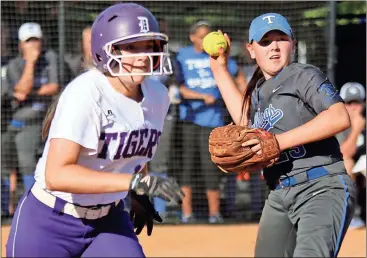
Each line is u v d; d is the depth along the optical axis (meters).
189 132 23.23
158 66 10.08
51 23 25.14
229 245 21.28
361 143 23.52
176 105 23.22
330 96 10.66
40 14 25.09
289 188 11.17
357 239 22.06
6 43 24.38
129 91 9.80
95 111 9.45
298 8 26.31
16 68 23.25
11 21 24.72
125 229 10.28
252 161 10.87
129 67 9.59
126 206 11.06
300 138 10.57
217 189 23.75
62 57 23.88
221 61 12.73
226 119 23.39
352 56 26.30
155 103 10.24
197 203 23.94
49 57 23.52
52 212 9.90
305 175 11.03
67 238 10.01
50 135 9.32
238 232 23.12
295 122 11.10
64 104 9.38
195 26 22.95
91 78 9.65
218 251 20.47
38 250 9.95
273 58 11.34
